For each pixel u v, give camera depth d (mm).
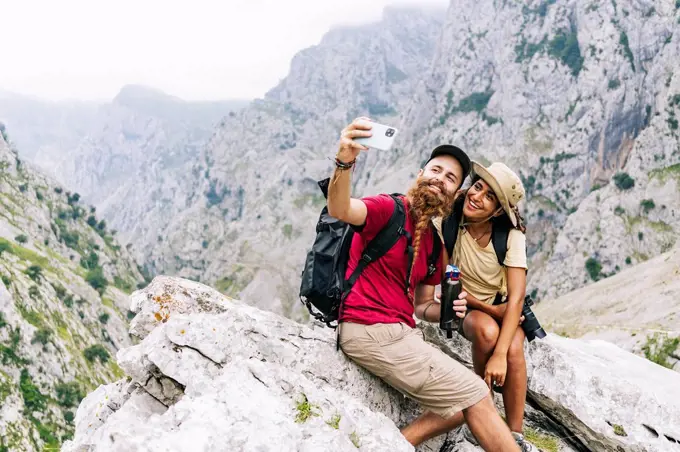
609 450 2514
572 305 49000
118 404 2422
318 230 2133
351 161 1741
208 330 2152
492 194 2164
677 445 2371
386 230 1980
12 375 40062
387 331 2041
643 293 43344
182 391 2066
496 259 2256
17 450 34812
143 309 2471
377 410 2260
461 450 2354
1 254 54750
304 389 1843
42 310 48469
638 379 2775
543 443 2701
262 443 1551
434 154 2078
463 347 2857
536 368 2713
